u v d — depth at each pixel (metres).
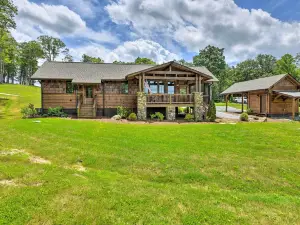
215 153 6.90
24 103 25.20
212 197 4.05
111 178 4.84
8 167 5.08
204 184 4.77
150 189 4.25
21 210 3.21
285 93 19.38
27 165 5.36
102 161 5.95
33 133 9.27
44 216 3.10
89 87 18.88
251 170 5.57
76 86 18.38
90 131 10.02
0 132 9.42
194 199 3.88
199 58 54.66
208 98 21.55
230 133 10.35
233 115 22.23
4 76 59.94
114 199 3.69
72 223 2.97
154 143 7.94
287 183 4.95
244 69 53.88
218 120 17.39
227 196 4.13
